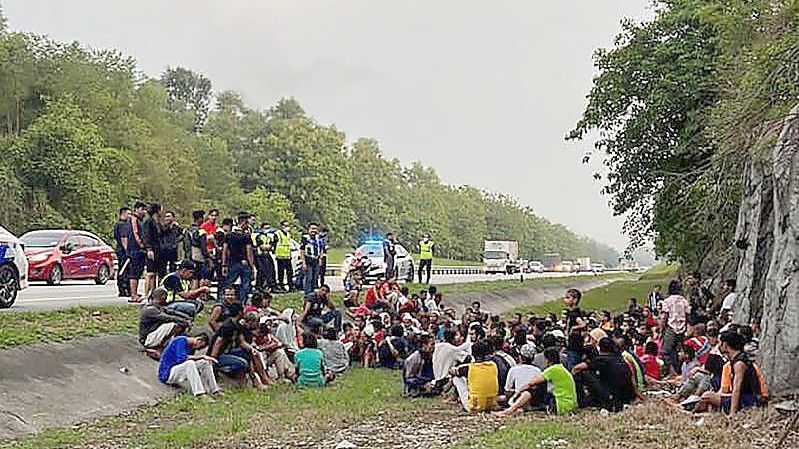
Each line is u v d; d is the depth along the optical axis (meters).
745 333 16.30
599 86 37.34
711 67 33.84
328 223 96.06
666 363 19.88
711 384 14.62
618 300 48.72
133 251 20.45
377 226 107.38
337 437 12.94
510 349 17.75
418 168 127.12
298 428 13.41
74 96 69.75
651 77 36.06
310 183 94.94
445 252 124.06
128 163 65.38
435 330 22.56
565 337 18.03
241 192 86.38
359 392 17.53
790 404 13.36
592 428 13.06
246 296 20.52
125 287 21.70
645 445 11.75
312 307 21.81
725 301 21.77
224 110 106.50
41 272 26.75
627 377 15.13
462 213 128.75
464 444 12.13
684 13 34.62
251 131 103.12
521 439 12.23
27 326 15.99
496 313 41.78
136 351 16.52
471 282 49.53
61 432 12.44
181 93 126.81
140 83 82.50
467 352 17.27
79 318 17.64
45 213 56.19
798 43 17.17
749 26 24.50
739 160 21.78
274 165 94.94
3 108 67.25
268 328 18.03
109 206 60.28
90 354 15.43
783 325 15.15
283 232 26.78
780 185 16.05
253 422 13.71
